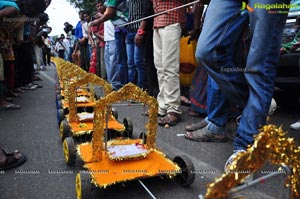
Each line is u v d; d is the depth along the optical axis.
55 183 2.39
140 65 5.43
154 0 4.06
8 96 5.94
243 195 2.11
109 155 2.38
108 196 2.17
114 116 3.99
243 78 2.42
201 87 4.28
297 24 4.62
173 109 4.02
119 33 6.20
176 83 4.00
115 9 5.80
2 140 3.46
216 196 1.03
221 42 2.32
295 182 1.29
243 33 2.51
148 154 2.50
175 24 3.88
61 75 5.40
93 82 3.71
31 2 4.70
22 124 4.19
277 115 4.31
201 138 3.32
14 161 2.70
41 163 2.78
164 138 3.46
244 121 2.26
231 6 2.31
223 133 3.30
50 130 3.89
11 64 5.83
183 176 2.30
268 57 2.17
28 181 2.42
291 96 4.82
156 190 2.25
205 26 2.39
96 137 2.38
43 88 7.90
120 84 6.63
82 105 4.53
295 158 1.21
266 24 2.11
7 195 2.20
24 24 6.01
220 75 2.41
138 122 4.25
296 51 4.00
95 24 6.00
